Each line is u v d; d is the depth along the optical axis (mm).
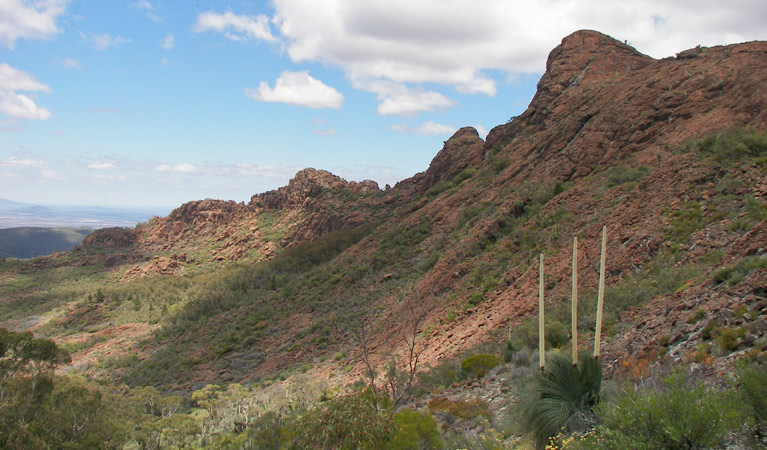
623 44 78062
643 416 6703
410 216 84125
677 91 47656
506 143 83000
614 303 21469
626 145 48125
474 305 36656
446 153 107312
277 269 111812
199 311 94875
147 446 34500
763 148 30797
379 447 11023
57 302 140750
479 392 16594
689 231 25938
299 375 43500
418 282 52500
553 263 33625
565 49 79625
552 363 8820
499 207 55625
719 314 11852
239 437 28719
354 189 168125
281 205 191375
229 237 187625
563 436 7941
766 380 6809
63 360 30203
